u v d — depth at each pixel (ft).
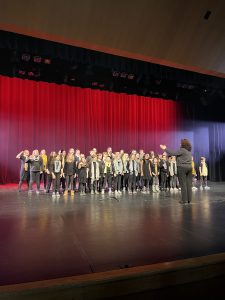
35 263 7.75
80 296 6.45
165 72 29.86
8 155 36.17
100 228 11.59
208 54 17.44
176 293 7.25
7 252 8.62
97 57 26.27
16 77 34.58
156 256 8.30
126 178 27.71
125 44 15.17
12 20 12.23
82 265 7.61
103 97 42.42
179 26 14.98
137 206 17.29
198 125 47.73
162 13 13.99
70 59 25.12
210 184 38.86
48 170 24.93
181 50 16.56
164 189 29.04
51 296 6.23
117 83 35.99
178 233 10.83
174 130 47.01
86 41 14.37
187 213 14.88
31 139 37.40
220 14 14.90
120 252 8.64
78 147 40.24
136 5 13.24
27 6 11.78
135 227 11.76
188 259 7.88
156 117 45.78
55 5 12.09
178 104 47.83
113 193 25.55
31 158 25.27
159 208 16.48
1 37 22.21
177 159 18.49
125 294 6.79
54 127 38.96
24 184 35.81
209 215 14.32
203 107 46.68
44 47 23.95
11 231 11.10
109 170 26.17
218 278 7.79
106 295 6.63
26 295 6.07
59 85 39.63
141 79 34.40
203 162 31.60
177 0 13.51
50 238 10.12
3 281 6.64
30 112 37.60
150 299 6.97
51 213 14.92
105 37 14.39
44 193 25.50
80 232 10.94
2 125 35.91
